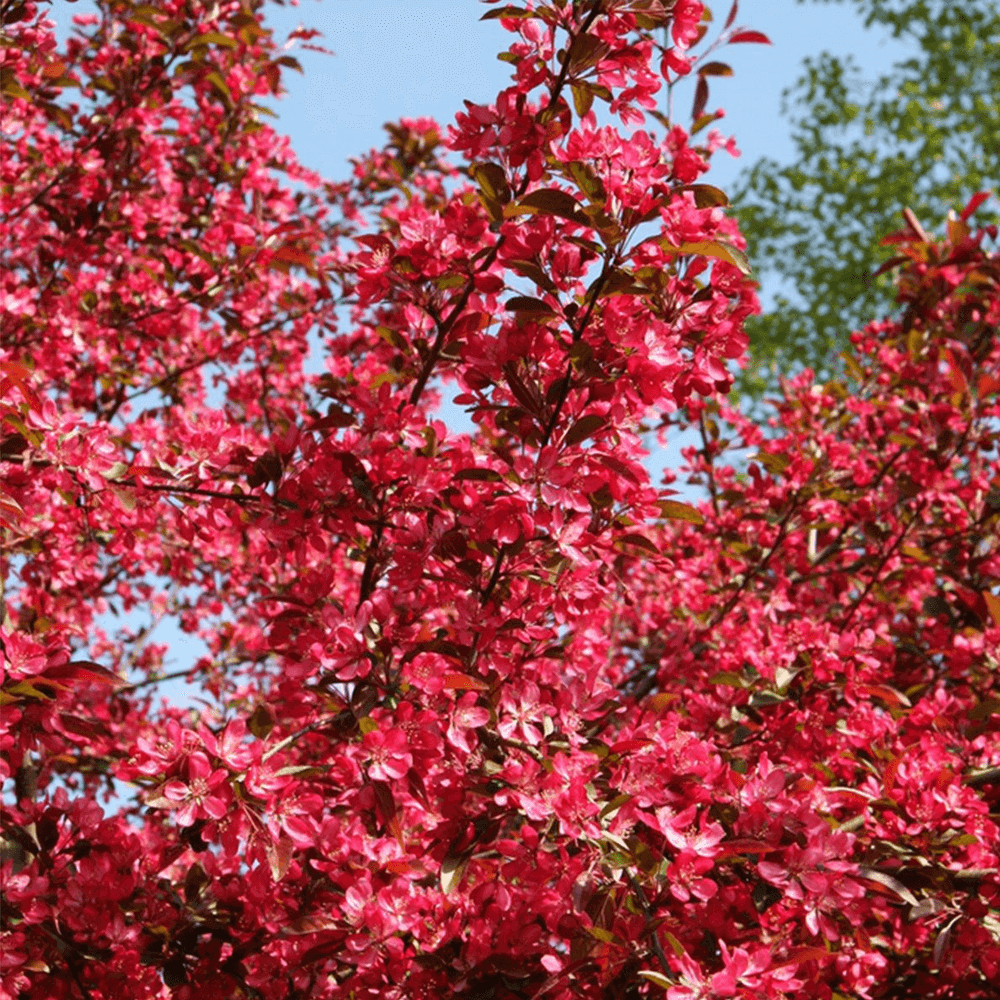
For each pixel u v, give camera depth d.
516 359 3.22
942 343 6.68
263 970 3.37
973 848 3.59
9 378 3.29
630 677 6.27
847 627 5.82
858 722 4.25
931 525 5.93
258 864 3.13
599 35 3.25
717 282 3.26
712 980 2.75
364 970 3.18
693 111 4.39
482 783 3.27
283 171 6.99
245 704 6.79
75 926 3.25
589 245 3.09
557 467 3.12
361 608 3.36
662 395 3.12
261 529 3.51
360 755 3.31
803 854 3.12
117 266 6.54
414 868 3.31
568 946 3.21
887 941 3.99
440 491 3.51
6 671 3.13
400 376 3.91
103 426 3.53
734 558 6.19
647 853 3.12
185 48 6.27
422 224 3.42
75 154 6.09
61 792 3.45
